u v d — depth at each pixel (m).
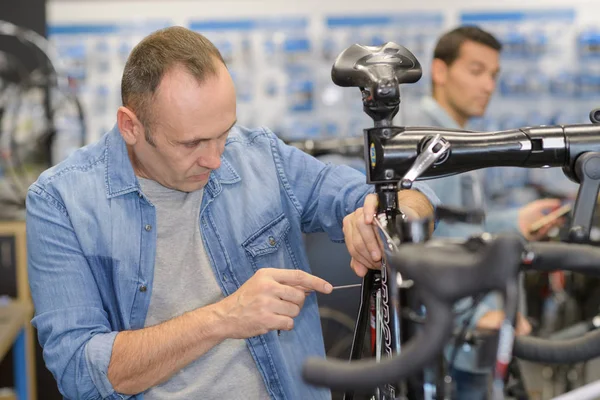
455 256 0.65
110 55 4.05
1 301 3.04
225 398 1.38
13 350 3.01
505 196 3.56
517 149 0.95
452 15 4.02
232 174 1.45
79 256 1.32
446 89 2.47
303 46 4.06
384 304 1.01
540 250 0.68
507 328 0.65
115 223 1.35
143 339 1.23
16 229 3.13
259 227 1.43
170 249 1.39
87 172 1.37
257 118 4.09
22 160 3.53
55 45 4.02
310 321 1.47
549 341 0.73
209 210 1.41
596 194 0.90
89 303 1.30
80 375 1.25
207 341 1.20
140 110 1.23
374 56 1.01
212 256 1.40
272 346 1.39
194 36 1.26
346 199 1.39
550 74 4.00
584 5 3.96
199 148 1.24
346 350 2.59
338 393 1.64
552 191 3.49
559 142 0.95
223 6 4.06
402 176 0.97
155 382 1.25
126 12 4.04
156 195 1.37
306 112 4.07
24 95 3.57
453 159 0.95
